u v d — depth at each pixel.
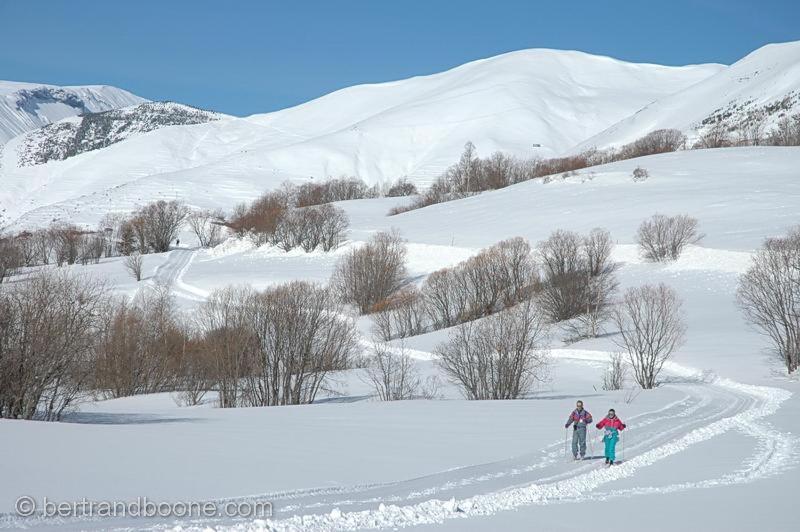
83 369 43.50
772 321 58.22
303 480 19.75
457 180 199.38
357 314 91.44
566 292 76.44
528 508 17.84
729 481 21.34
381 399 50.78
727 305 72.50
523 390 50.84
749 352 58.75
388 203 182.38
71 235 142.75
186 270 123.00
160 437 25.97
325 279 104.44
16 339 36.53
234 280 109.12
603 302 77.62
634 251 92.69
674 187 125.69
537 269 85.81
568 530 15.91
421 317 84.94
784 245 68.12
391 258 97.31
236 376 51.06
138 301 79.81
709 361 57.09
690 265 85.31
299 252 126.19
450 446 25.92
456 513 17.08
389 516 16.52
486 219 125.12
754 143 186.12
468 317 81.38
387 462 22.69
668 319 59.66
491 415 35.00
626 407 39.03
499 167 198.00
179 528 14.66
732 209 105.94
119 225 190.62
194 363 55.81
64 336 38.78
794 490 20.14
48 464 20.12
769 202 107.38
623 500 18.88
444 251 106.88
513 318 56.44
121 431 27.22
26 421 28.78
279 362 54.34
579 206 121.88
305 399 52.84
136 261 119.31
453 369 54.00
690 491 20.00
